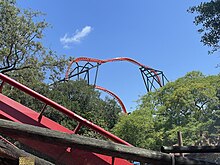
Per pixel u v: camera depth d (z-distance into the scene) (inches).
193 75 916.6
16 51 783.7
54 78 892.0
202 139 739.4
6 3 762.2
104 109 1165.1
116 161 149.7
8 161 100.9
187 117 828.0
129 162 152.2
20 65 808.3
